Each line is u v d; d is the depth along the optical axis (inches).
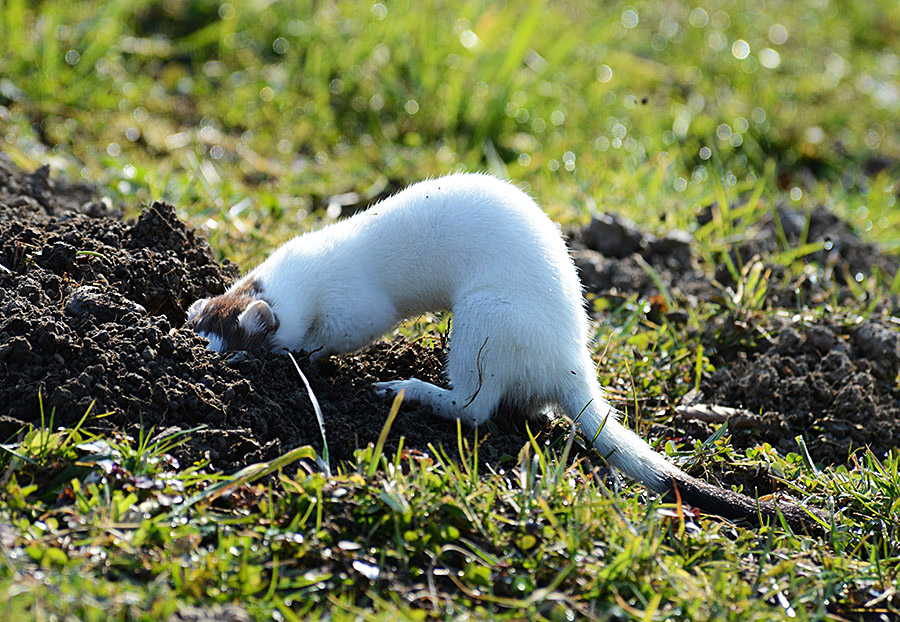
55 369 193.5
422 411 220.5
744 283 314.8
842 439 255.8
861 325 292.0
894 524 215.9
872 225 389.7
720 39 579.2
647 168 394.6
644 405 262.8
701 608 170.2
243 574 159.9
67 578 153.1
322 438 198.4
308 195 390.6
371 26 478.9
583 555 174.4
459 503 178.2
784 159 499.8
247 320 224.1
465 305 221.3
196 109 445.1
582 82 502.9
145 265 239.8
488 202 232.8
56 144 390.9
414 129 454.3
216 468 188.4
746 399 269.9
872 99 566.9
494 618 162.4
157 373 200.2
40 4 470.9
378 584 166.1
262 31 492.1
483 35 490.9
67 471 176.4
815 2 679.7
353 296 238.8
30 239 236.5
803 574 189.0
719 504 208.1
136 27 483.5
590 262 329.1
